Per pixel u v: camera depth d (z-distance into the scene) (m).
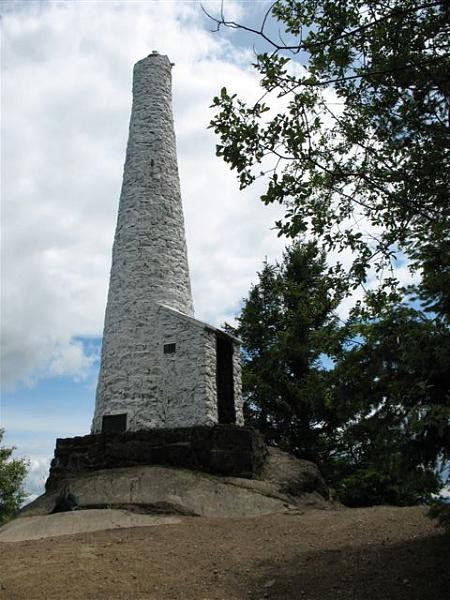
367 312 7.97
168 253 18.03
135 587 7.52
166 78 20.59
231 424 14.61
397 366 7.07
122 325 16.88
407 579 7.18
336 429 21.31
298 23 7.55
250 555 8.97
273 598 7.20
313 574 7.82
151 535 10.20
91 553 9.00
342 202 7.79
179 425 15.34
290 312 22.64
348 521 10.51
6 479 24.64
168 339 16.42
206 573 8.20
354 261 7.95
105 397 16.23
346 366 7.47
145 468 13.67
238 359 17.61
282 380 22.34
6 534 11.06
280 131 7.12
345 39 7.37
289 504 13.20
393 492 15.59
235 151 7.10
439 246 7.11
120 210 18.72
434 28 7.16
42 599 6.96
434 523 9.34
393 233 7.72
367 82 7.60
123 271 17.62
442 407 6.19
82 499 12.58
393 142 7.62
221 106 7.11
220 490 12.81
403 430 6.89
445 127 7.30
